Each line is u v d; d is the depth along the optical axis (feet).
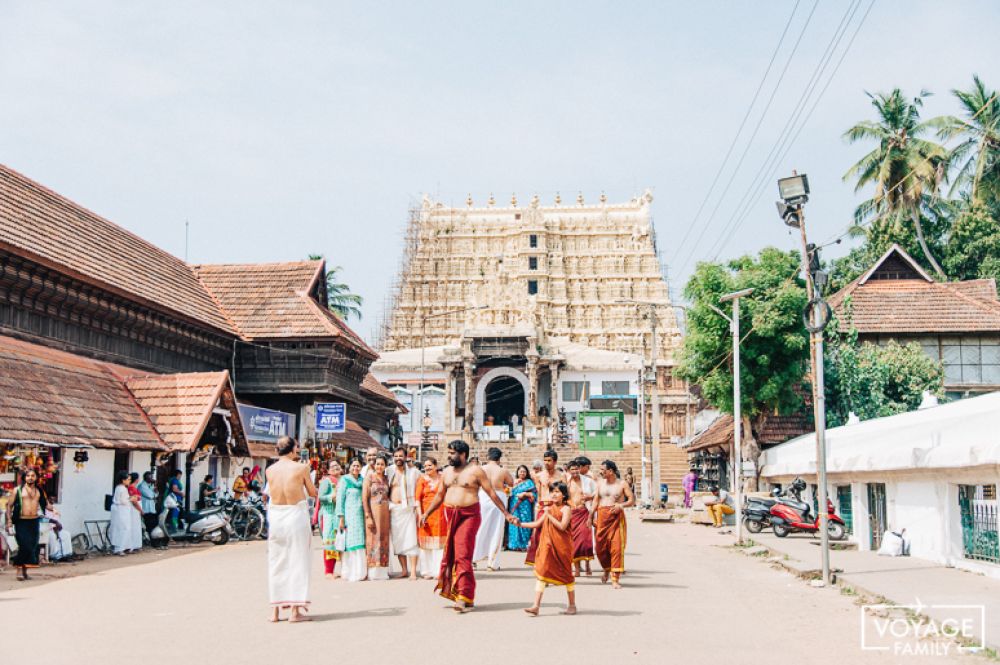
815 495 100.89
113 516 69.87
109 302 86.69
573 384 231.50
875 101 189.06
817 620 39.37
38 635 33.04
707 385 124.26
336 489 52.75
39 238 78.74
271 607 39.24
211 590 46.50
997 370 135.44
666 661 29.55
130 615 37.96
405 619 37.14
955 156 180.96
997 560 54.70
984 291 145.89
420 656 29.66
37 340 77.82
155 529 75.72
